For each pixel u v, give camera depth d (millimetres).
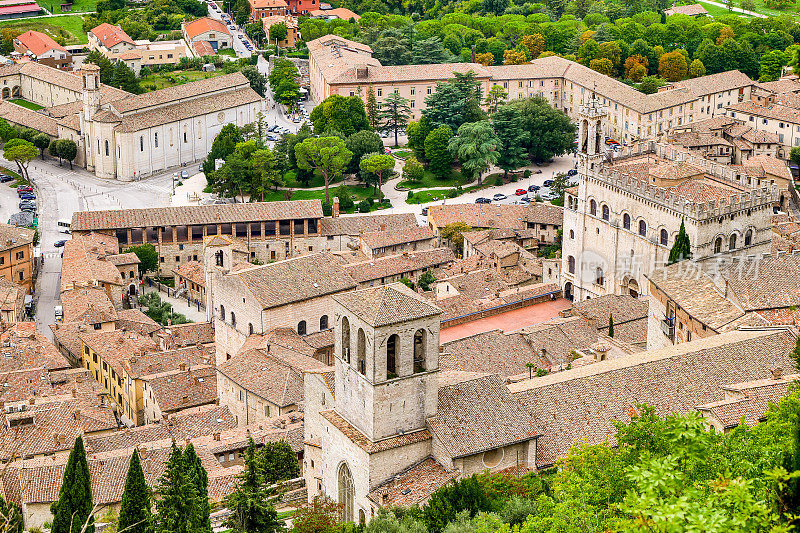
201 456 166250
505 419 136500
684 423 100000
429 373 134000
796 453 86375
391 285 139625
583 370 151000
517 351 192500
